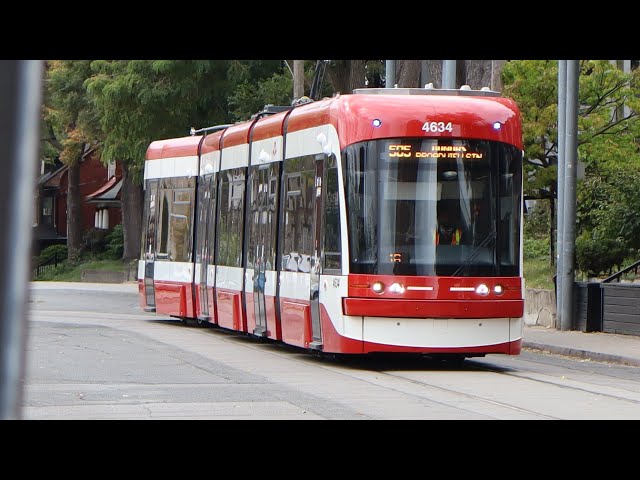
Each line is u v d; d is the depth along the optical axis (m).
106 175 89.19
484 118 19.17
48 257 80.50
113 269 68.44
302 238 20.84
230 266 25.77
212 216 27.55
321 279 19.50
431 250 18.58
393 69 36.88
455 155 18.92
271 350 23.23
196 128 52.91
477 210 18.89
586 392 15.77
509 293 18.81
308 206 20.58
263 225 23.42
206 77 51.66
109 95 51.53
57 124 73.00
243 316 24.84
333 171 19.25
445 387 16.33
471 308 18.45
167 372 18.31
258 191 23.98
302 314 20.53
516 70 35.53
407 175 18.73
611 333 26.70
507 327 18.81
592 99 37.06
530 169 35.88
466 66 36.31
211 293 27.34
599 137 36.84
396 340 18.31
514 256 19.06
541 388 16.30
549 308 29.59
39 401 14.09
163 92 50.91
